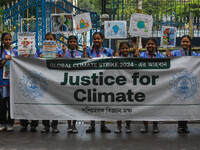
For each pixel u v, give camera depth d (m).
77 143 6.40
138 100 6.88
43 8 10.62
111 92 6.89
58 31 7.44
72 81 6.92
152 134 7.09
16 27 11.39
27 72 7.00
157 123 7.48
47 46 7.01
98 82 6.89
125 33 7.59
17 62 7.02
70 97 6.93
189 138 6.76
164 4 12.05
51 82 6.94
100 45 7.48
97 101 6.90
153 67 6.86
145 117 6.89
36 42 10.73
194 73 6.88
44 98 6.96
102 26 12.47
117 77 6.88
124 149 6.03
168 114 6.89
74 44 7.43
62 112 6.93
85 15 7.33
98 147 6.14
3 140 6.62
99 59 6.89
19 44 7.14
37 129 7.57
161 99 6.88
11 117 7.04
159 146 6.21
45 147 6.15
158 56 7.44
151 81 6.88
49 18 11.51
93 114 6.91
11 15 11.14
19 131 7.37
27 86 6.99
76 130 7.21
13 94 7.04
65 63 6.93
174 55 7.61
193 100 6.89
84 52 7.29
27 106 7.00
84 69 6.91
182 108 6.88
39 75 6.97
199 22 12.18
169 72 6.87
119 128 7.20
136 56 7.38
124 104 6.89
